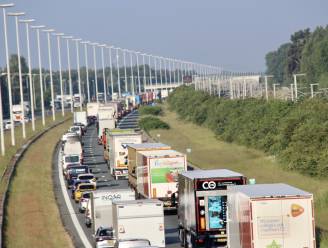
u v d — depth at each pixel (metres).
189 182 120.19
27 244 132.50
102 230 126.19
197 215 117.00
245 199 95.56
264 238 93.62
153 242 117.62
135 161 175.00
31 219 158.75
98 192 137.25
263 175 195.88
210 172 124.81
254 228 93.62
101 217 136.25
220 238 116.81
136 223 117.12
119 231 117.06
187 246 123.50
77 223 156.88
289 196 93.88
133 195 137.88
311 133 199.25
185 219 124.19
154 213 117.62
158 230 117.75
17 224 152.88
